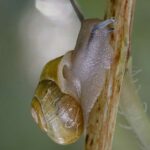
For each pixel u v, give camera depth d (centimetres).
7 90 38
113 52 26
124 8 26
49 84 29
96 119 27
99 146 27
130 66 26
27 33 38
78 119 28
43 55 37
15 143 37
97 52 27
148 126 28
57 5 36
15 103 37
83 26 28
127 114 27
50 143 36
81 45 28
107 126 27
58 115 28
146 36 36
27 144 37
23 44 38
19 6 38
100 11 30
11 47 38
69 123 28
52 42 37
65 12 36
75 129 28
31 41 38
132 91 27
